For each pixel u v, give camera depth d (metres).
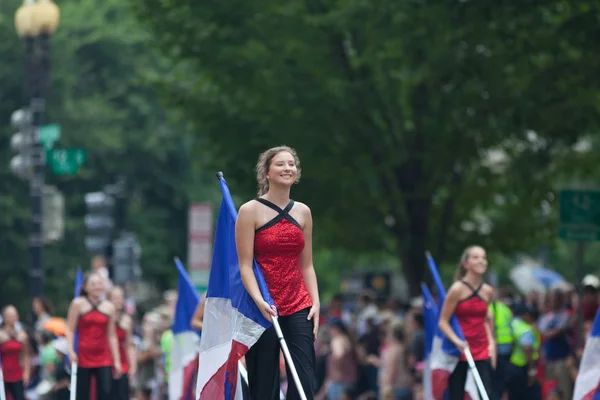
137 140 95.75
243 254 18.44
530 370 35.34
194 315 32.03
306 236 18.80
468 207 52.22
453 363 28.67
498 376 32.66
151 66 97.44
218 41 45.41
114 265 52.69
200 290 46.41
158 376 42.59
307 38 45.16
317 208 48.69
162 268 98.44
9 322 38.81
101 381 32.72
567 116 43.53
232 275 18.97
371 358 43.66
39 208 52.12
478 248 28.44
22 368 39.03
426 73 42.56
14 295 88.31
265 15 44.91
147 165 97.44
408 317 41.00
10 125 89.06
